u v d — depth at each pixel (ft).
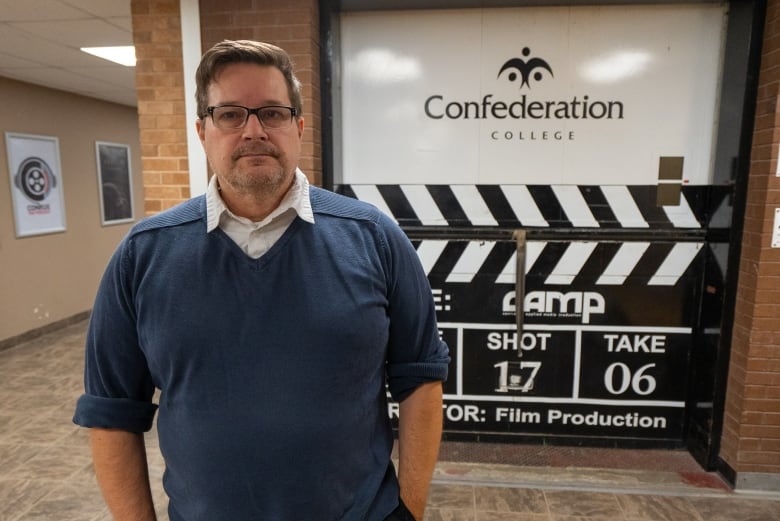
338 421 3.56
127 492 3.87
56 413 11.98
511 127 9.27
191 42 8.77
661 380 9.64
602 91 9.04
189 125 9.08
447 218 9.59
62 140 19.21
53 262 18.89
